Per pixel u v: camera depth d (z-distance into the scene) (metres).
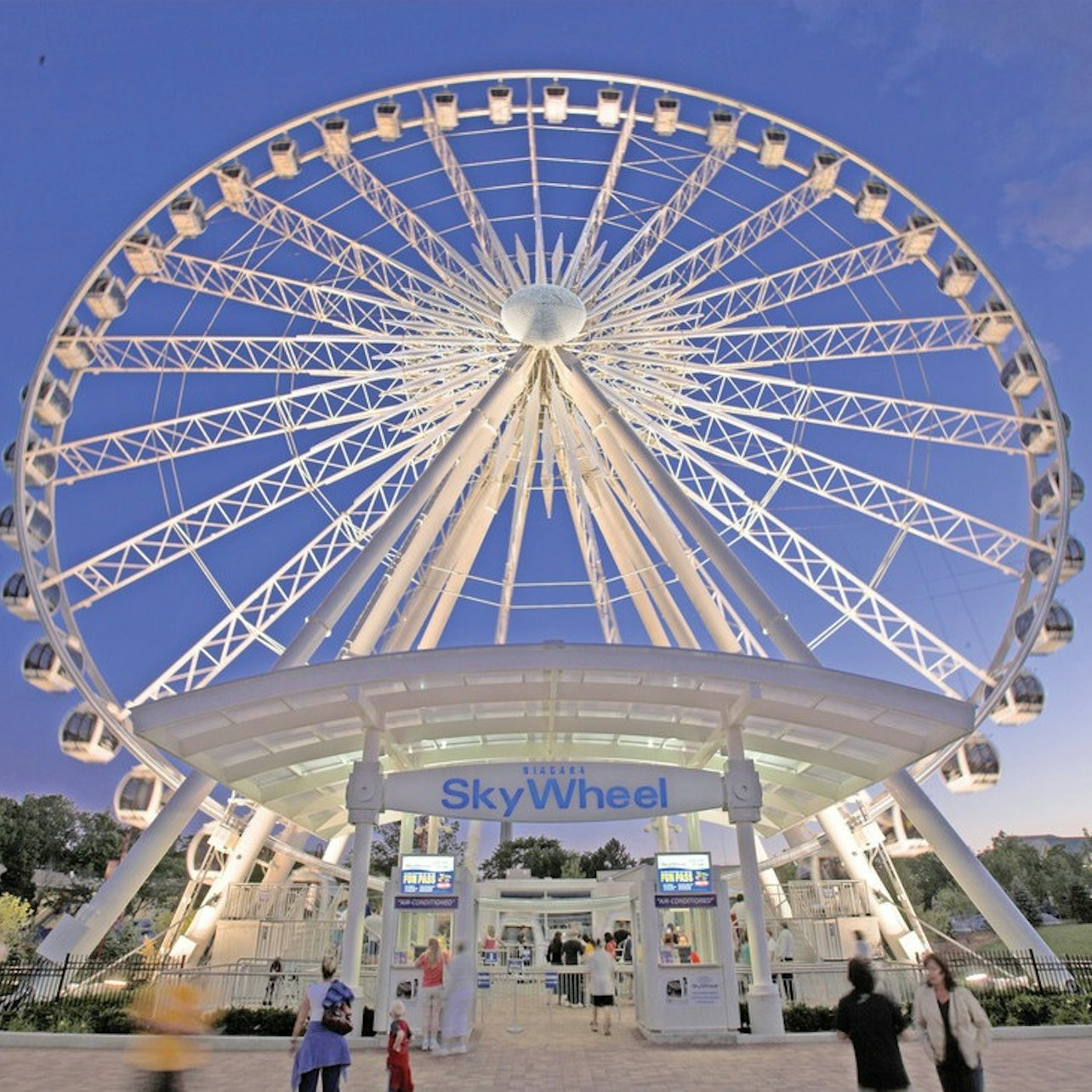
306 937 23.95
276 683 15.06
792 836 32.84
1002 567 25.86
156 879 69.50
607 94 29.47
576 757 21.70
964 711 15.11
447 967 15.20
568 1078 11.80
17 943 51.16
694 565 24.88
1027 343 25.02
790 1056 13.37
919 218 27.12
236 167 27.52
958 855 20.81
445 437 28.36
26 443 23.25
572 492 30.48
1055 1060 12.82
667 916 22.06
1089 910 74.94
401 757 19.64
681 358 29.16
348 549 27.03
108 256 25.28
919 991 7.84
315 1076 8.48
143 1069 7.72
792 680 15.24
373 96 28.97
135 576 24.83
